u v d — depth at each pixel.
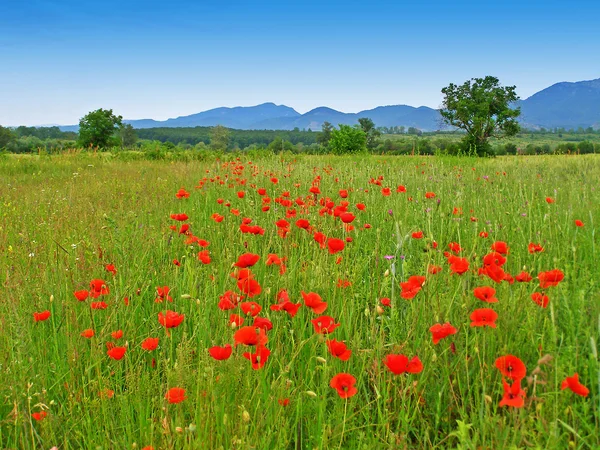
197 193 8.32
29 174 13.38
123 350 2.23
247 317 2.49
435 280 2.90
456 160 16.86
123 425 2.13
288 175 9.41
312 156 20.78
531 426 1.94
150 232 4.97
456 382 2.37
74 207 6.73
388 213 5.51
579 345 2.41
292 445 2.28
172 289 3.49
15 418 2.02
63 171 14.18
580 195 6.70
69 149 20.08
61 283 3.40
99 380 2.26
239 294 2.60
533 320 2.46
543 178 8.97
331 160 17.34
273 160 14.32
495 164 12.80
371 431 2.12
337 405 2.16
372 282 3.53
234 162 13.52
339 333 2.85
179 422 1.99
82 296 2.68
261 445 1.93
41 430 2.16
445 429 2.27
